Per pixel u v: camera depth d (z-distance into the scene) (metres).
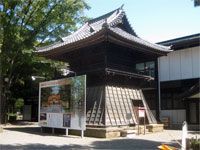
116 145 11.98
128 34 19.80
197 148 8.33
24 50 21.84
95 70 16.66
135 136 15.76
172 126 22.56
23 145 11.91
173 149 8.22
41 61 27.17
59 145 11.94
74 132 16.72
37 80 29.55
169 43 22.84
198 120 20.58
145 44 17.75
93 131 15.37
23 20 24.03
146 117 18.97
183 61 22.62
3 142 12.97
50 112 17.70
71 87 15.98
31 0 23.42
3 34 21.41
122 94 17.78
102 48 17.69
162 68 24.05
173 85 22.86
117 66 17.41
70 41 18.11
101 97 16.52
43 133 17.94
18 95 30.41
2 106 26.34
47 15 24.50
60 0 24.16
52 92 17.81
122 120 16.52
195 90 18.34
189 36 22.12
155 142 13.04
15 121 32.38
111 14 20.77
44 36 25.30
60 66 28.59
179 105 22.34
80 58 19.55
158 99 23.89
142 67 25.44
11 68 24.98
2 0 21.34
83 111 14.79
